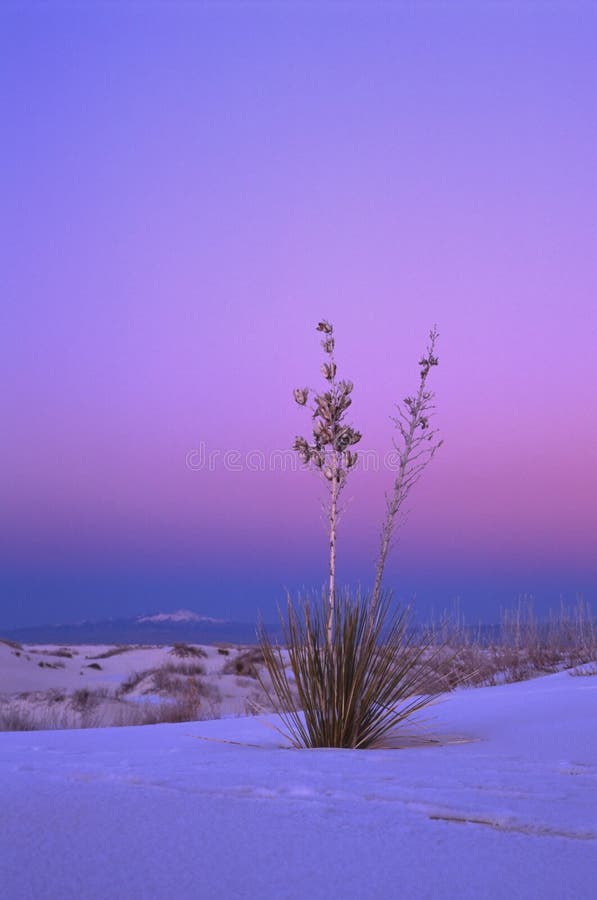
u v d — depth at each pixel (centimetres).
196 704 1582
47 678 2825
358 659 575
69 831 207
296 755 450
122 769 336
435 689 789
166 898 161
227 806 247
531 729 594
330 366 595
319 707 563
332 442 582
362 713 558
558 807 269
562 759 445
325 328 598
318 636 577
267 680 2256
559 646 1319
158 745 583
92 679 2838
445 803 266
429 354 579
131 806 241
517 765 401
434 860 194
